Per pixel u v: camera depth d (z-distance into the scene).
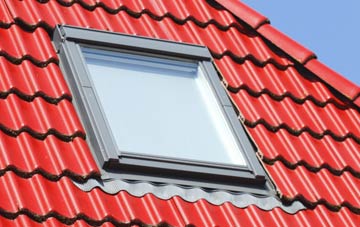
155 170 7.02
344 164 7.76
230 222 6.90
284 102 8.16
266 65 8.47
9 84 7.26
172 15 8.54
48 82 7.43
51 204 6.46
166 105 7.65
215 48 8.39
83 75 7.44
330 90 8.48
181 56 8.05
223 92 7.90
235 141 7.50
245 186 7.27
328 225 7.20
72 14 8.12
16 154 6.76
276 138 7.78
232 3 8.88
